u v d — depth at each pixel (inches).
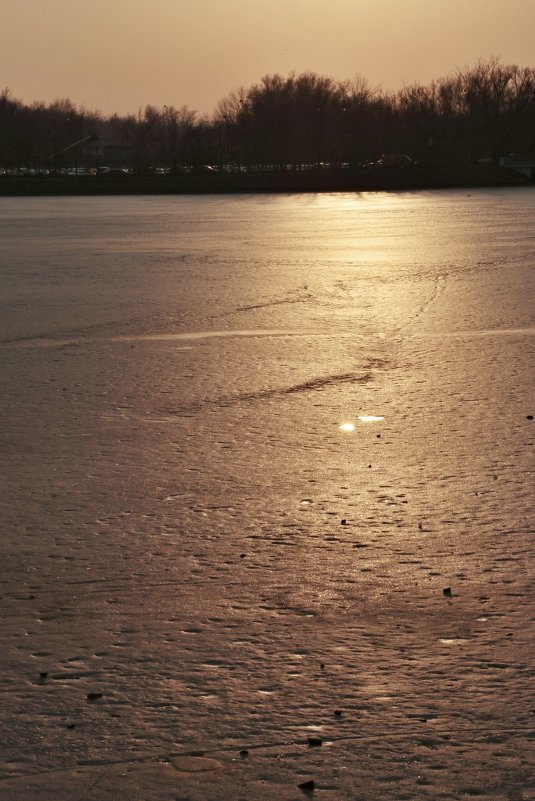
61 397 362.6
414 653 167.5
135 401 355.3
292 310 565.9
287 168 4013.3
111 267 824.3
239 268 804.0
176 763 137.4
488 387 364.2
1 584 199.8
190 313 560.1
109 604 189.8
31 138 5265.8
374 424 319.0
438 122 4237.2
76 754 140.0
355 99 4488.2
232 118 4633.4
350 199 2593.5
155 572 204.4
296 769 135.5
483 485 255.0
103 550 216.7
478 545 215.3
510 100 4313.5
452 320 517.0
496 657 165.3
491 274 722.2
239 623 180.5
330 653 168.2
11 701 154.3
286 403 349.4
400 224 1392.7
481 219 1477.6
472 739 141.6
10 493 256.1
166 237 1189.1
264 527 229.0
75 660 167.6
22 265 855.1
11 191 3341.5
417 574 200.8
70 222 1579.7
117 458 285.9
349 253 927.0
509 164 3563.0
